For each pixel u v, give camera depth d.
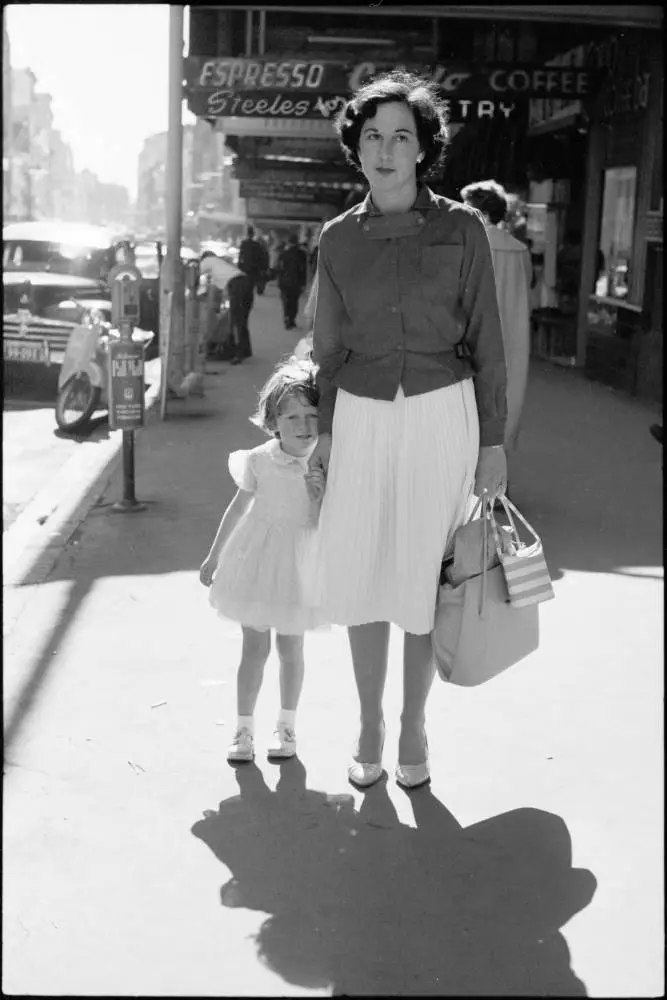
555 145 17.50
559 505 8.43
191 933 3.26
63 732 4.52
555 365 17.97
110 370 8.12
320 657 5.32
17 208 114.56
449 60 14.67
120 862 3.62
